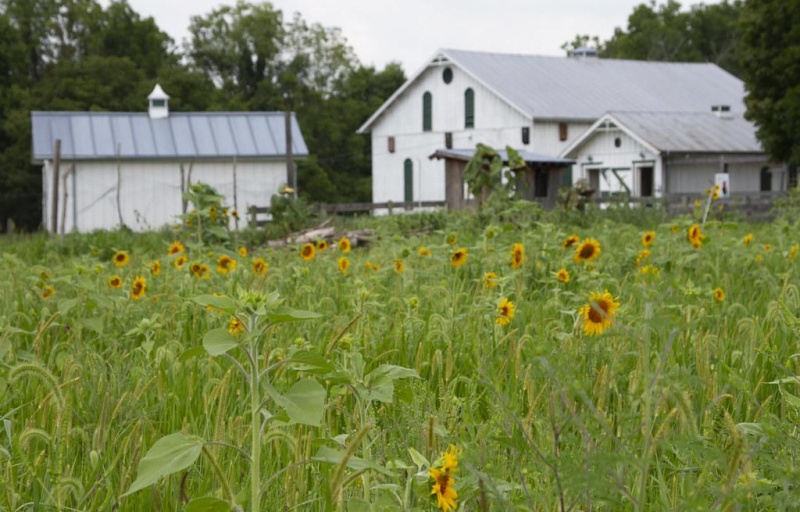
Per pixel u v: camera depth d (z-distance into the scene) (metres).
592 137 48.25
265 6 88.31
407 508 2.86
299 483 3.39
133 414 4.60
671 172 46.28
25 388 5.30
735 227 11.87
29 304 8.13
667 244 10.95
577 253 8.76
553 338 5.54
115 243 20.59
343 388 4.06
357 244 18.95
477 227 18.23
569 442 3.15
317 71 89.44
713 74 60.06
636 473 3.44
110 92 70.31
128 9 79.31
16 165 65.06
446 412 3.88
